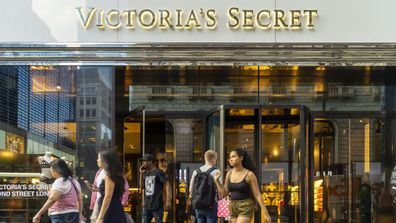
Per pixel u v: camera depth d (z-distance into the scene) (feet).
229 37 38.52
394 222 41.57
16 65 38.58
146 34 38.42
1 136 38.60
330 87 41.73
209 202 32.07
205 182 32.30
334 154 41.91
